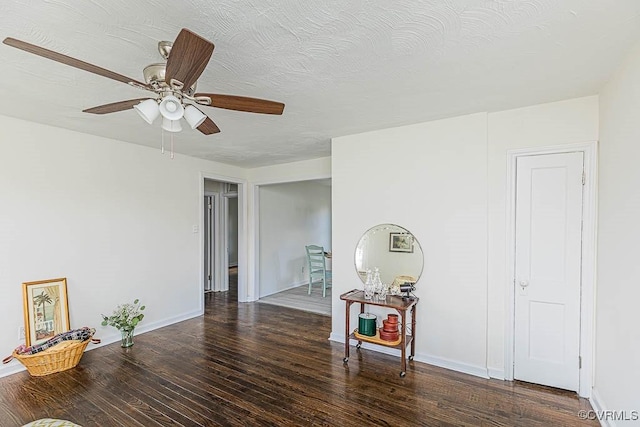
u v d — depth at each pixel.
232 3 1.32
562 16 1.43
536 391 2.47
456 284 2.86
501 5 1.35
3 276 2.74
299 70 1.93
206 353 3.21
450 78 2.07
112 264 3.53
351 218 3.46
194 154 4.35
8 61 1.79
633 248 1.72
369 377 2.71
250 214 5.50
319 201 7.50
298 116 2.81
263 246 5.80
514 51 1.74
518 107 2.60
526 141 2.59
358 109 2.64
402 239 3.14
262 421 2.12
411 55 1.77
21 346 2.75
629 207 1.78
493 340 2.71
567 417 2.15
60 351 2.73
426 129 3.01
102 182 3.45
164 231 4.10
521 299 2.62
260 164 5.14
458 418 2.14
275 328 4.02
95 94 2.27
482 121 2.74
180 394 2.44
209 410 2.24
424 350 3.01
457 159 2.86
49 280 3.01
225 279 6.30
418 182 3.06
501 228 2.69
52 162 3.05
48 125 3.01
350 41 1.62
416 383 2.61
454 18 1.44
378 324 3.31
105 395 2.41
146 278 3.88
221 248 6.29
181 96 1.63
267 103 1.75
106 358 3.07
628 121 1.79
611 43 1.65
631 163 1.75
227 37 1.57
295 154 4.39
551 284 2.52
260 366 2.92
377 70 1.95
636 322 1.67
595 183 2.35
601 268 2.23
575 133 2.42
